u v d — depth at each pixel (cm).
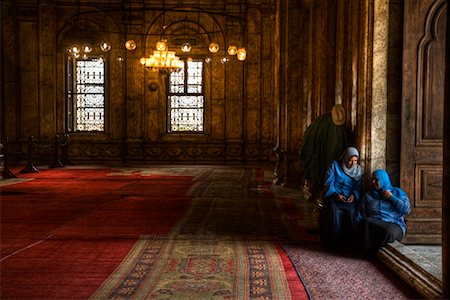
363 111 724
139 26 2162
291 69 1376
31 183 1462
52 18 2144
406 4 696
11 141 2130
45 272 579
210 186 1418
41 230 809
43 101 2155
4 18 2122
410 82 701
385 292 514
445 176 443
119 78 2172
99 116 2202
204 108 2188
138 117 2173
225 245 716
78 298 491
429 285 493
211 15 2166
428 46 696
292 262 625
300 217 941
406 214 672
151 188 1362
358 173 709
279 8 1451
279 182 1463
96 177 1639
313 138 875
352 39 767
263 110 2161
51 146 2144
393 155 719
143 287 525
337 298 496
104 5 2155
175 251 680
